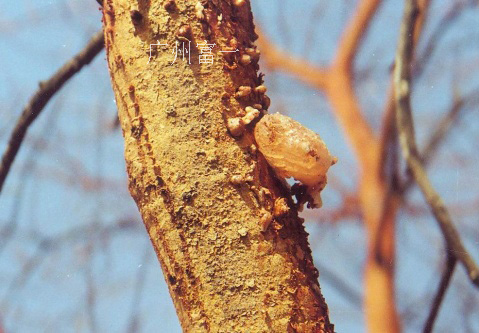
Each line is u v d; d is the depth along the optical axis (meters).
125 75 0.57
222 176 0.56
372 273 1.90
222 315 0.55
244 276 0.55
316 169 0.56
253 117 0.56
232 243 0.55
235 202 0.55
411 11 0.73
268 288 0.55
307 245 0.56
